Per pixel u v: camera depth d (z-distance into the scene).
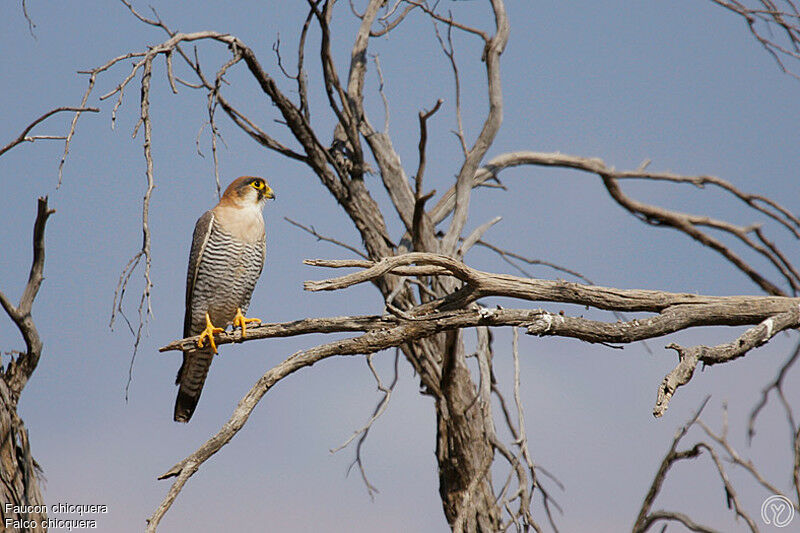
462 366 14.53
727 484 9.19
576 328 9.73
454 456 14.22
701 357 8.52
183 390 12.52
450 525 14.24
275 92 15.00
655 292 10.36
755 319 10.15
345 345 9.32
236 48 12.88
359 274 9.00
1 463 10.66
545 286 10.16
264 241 12.76
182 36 12.12
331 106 15.59
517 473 12.45
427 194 12.49
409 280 13.47
